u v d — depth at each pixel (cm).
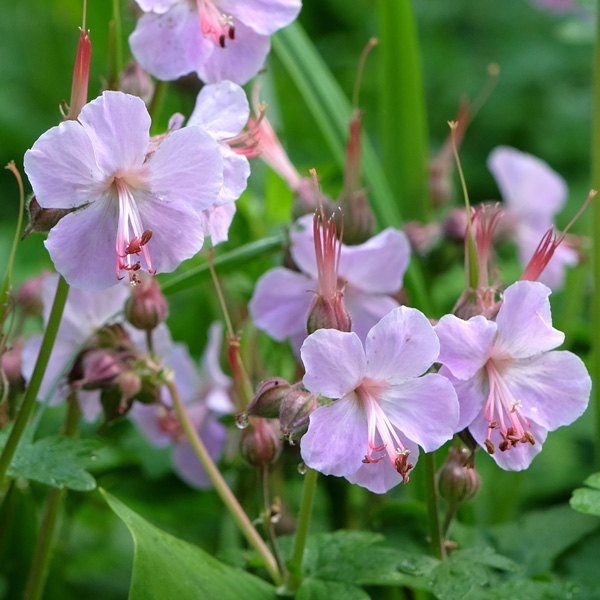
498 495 52
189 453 49
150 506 52
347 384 40
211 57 44
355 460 40
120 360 44
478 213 43
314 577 43
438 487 43
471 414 41
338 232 47
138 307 44
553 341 41
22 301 49
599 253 48
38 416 44
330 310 41
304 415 41
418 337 40
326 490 50
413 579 43
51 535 45
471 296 42
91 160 40
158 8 43
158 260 41
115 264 41
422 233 51
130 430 52
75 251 40
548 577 45
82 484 42
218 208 42
